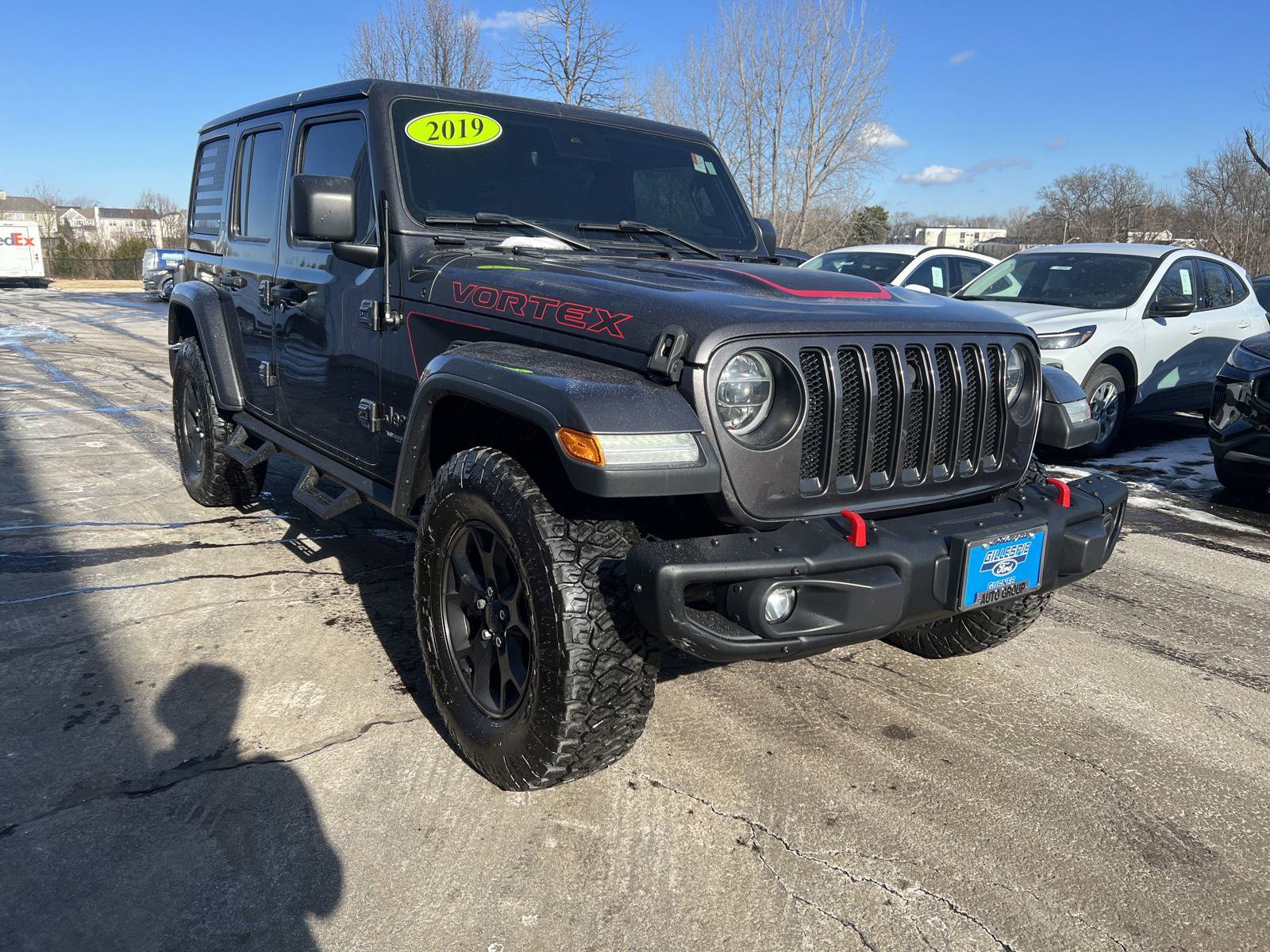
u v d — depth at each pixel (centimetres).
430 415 267
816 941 203
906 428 243
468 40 2069
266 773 259
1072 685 332
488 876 220
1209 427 586
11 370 1088
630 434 203
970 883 224
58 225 6600
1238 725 307
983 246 3975
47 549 439
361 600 387
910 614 232
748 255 369
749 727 295
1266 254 2155
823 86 2198
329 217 286
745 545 215
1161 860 235
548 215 337
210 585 399
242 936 199
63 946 195
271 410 414
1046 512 264
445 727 286
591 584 223
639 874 222
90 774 257
